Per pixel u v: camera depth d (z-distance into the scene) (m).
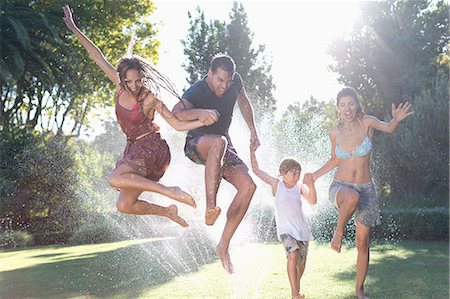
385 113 22.16
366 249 5.99
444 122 16.95
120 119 4.11
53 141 18.38
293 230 5.66
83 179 18.20
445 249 10.16
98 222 17.00
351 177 5.80
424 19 22.45
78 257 11.21
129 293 6.91
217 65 4.34
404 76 21.39
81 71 20.77
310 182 5.62
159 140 4.16
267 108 22.19
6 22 17.19
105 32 21.62
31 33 18.09
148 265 9.58
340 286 6.81
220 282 7.49
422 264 8.32
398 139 17.81
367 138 5.78
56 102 20.38
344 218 5.48
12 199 16.67
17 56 16.84
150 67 4.03
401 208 14.80
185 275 8.23
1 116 19.38
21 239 15.63
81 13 19.94
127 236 16.05
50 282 8.02
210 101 4.52
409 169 17.38
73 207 17.38
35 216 17.11
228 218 4.62
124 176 3.88
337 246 5.44
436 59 22.36
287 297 6.29
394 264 8.42
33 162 17.30
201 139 4.28
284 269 8.41
